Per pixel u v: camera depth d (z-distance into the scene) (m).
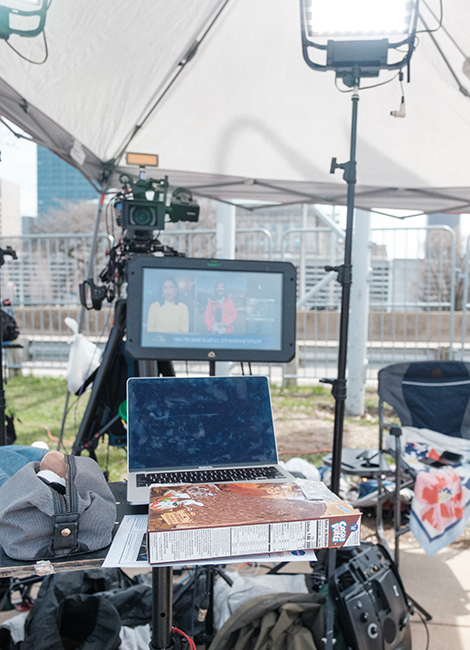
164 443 1.55
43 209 20.19
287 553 1.12
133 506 1.39
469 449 2.96
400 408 3.10
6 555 1.12
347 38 2.13
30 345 7.64
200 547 1.05
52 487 1.22
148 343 1.63
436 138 3.19
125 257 2.81
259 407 1.65
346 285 2.08
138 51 2.42
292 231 6.74
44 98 2.61
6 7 1.67
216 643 1.68
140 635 1.93
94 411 2.82
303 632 1.73
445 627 2.24
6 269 7.64
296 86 2.89
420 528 2.51
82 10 2.01
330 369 7.07
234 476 1.46
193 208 2.91
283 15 2.42
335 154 3.46
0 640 1.83
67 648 1.78
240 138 3.31
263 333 1.70
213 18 2.41
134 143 3.36
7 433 3.13
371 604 1.80
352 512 1.14
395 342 6.62
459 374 3.13
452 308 6.02
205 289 1.67
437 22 2.36
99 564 1.10
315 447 4.61
